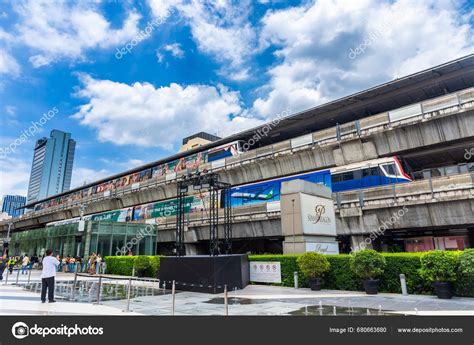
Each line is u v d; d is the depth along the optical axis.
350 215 24.98
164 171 50.34
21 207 104.56
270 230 30.12
